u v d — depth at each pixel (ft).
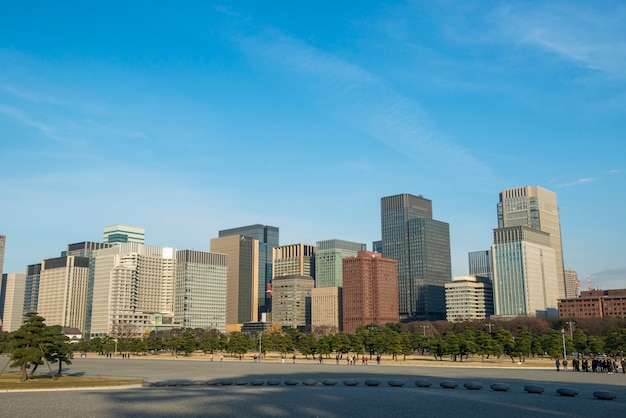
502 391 318.65
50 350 450.30
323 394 305.94
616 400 277.64
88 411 246.06
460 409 248.93
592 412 240.12
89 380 408.26
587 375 445.78
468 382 366.02
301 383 375.25
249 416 232.32
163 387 356.18
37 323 426.51
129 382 366.84
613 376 433.07
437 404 264.72
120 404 267.39
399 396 295.48
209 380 414.41
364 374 469.16
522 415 233.35
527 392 310.65
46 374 486.38
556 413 237.66
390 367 579.89
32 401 279.90
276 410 247.70
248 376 456.86
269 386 358.84
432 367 577.84
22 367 412.36
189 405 263.29
